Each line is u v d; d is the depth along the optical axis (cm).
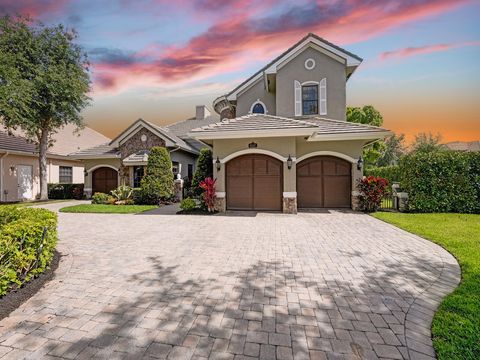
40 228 492
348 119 3038
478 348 282
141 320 346
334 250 666
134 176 2142
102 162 2206
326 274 505
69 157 2228
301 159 1436
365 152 3083
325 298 406
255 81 1827
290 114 1630
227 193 1354
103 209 1496
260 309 373
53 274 510
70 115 2055
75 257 619
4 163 2031
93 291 434
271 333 316
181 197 1927
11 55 1733
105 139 3528
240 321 343
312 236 816
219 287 448
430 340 303
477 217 1109
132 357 274
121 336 311
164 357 274
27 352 283
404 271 518
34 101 1816
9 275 394
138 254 641
